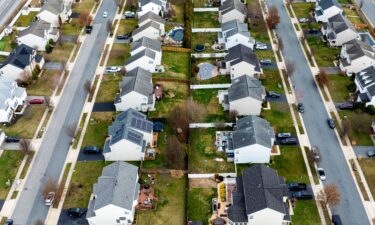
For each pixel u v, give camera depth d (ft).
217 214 283.18
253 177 284.00
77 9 525.34
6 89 366.43
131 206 271.28
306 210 285.23
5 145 337.93
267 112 366.63
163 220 280.72
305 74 411.13
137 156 321.73
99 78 409.69
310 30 472.85
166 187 303.07
